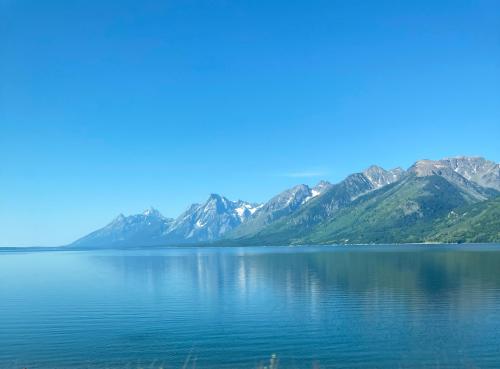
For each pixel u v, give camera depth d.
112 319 81.38
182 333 70.50
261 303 95.25
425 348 60.19
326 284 124.31
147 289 125.06
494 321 73.62
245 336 67.94
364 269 170.38
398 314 80.31
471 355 57.34
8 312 88.69
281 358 57.84
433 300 92.69
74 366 56.34
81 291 121.94
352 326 72.06
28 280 160.00
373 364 55.00
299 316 80.56
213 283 138.00
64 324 77.62
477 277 131.38
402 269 164.75
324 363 55.72
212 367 55.28
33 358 59.25
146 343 65.38
